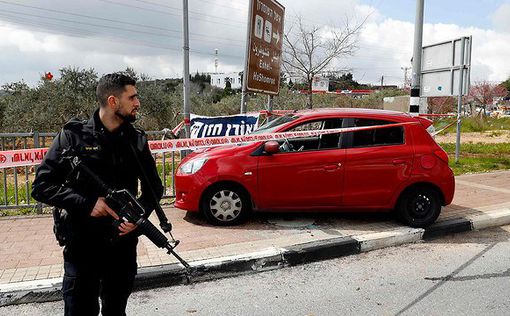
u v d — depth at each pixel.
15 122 16.58
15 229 5.68
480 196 7.89
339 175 5.80
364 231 5.72
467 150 15.56
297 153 5.83
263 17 8.47
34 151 5.14
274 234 5.55
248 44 8.04
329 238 5.36
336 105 28.47
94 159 2.47
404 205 5.92
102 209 2.41
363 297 4.08
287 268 4.85
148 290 4.27
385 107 20.50
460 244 5.66
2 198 7.68
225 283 4.44
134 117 2.59
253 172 5.75
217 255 4.76
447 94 11.02
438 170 5.88
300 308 3.87
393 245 5.58
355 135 5.93
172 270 4.36
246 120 7.76
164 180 7.40
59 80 17.03
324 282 4.45
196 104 25.61
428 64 11.52
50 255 4.73
